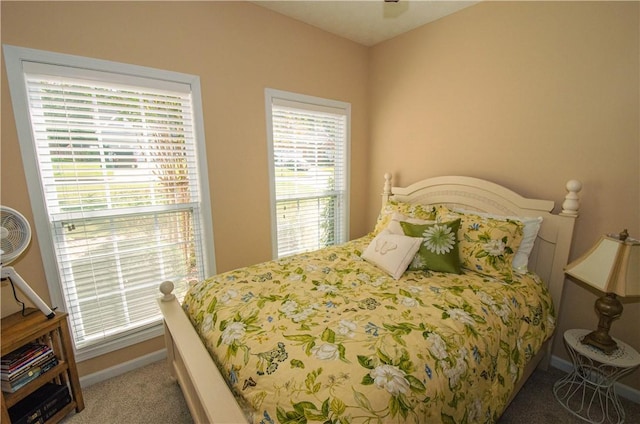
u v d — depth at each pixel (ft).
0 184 4.95
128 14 5.78
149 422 5.32
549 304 5.86
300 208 9.41
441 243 6.10
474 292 5.07
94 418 5.38
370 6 7.44
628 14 5.26
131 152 6.19
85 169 5.72
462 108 7.80
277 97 8.09
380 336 3.71
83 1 5.33
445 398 3.32
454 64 7.84
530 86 6.56
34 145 5.18
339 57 9.29
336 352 3.38
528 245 6.23
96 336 6.22
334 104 9.39
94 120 5.72
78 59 5.36
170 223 6.91
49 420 5.06
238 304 4.65
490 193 7.18
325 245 10.29
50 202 5.47
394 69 9.34
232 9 7.07
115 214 6.15
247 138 7.72
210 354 4.00
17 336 4.52
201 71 6.77
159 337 6.96
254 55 7.55
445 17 7.88
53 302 5.60
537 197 6.69
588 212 6.02
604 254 4.85
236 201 7.77
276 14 7.79
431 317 4.23
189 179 7.06
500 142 7.17
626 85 5.39
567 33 5.96
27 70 4.97
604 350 5.12
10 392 4.53
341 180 10.30
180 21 6.39
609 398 5.65
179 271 7.16
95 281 6.08
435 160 8.58
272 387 3.02
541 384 6.16
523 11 6.51
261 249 8.44
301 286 5.31
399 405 2.91
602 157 5.76
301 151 9.09
